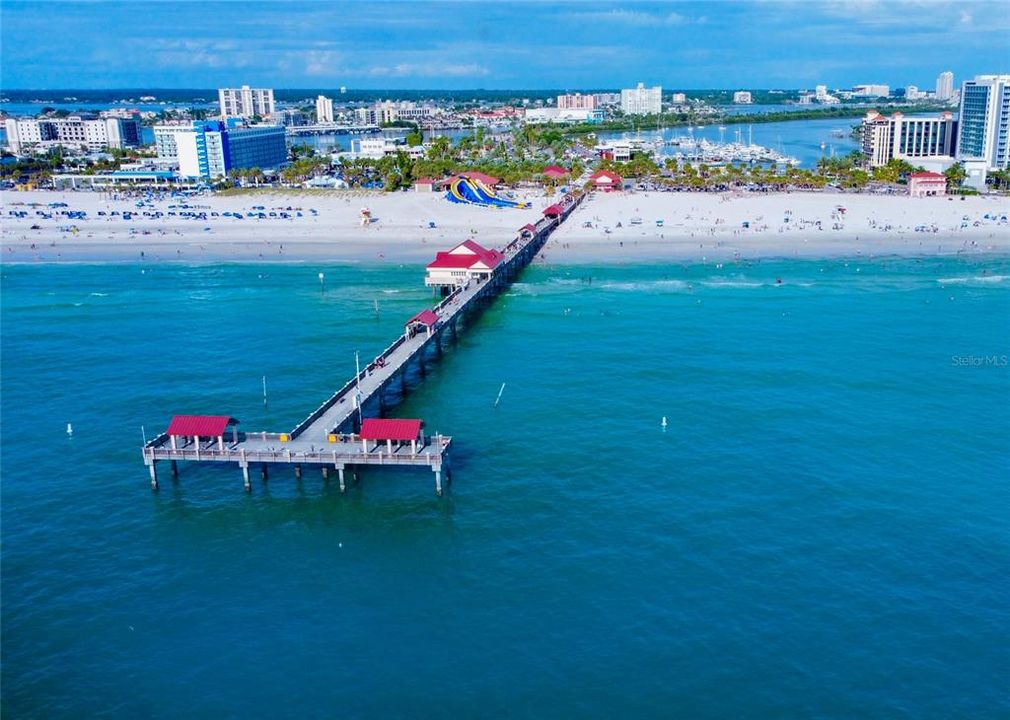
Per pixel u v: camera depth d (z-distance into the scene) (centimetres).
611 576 7369
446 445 9150
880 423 10506
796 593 7088
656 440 10031
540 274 19188
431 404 11294
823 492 8756
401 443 9275
